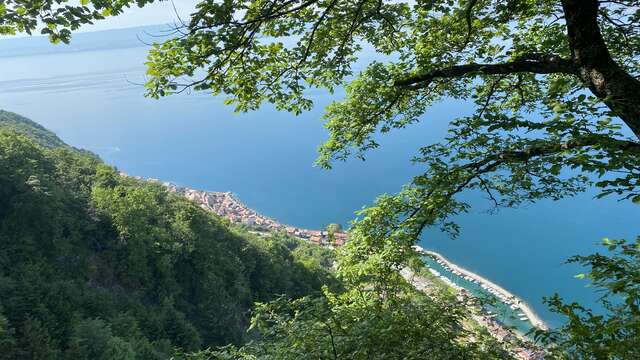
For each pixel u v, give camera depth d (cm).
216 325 4659
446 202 714
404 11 790
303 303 625
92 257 4484
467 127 632
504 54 802
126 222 4803
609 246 447
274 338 602
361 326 559
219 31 583
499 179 766
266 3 660
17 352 3000
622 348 330
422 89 955
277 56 754
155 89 609
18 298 3372
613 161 408
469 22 700
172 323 4228
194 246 5069
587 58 511
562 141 494
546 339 419
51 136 9456
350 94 947
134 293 4503
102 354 3281
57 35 521
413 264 766
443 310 609
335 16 738
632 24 703
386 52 906
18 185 4381
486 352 545
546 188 755
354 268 802
